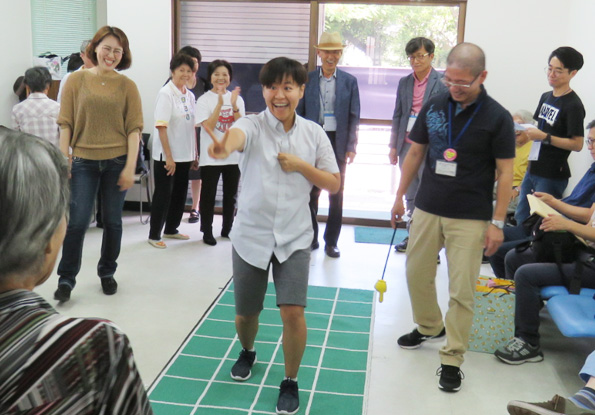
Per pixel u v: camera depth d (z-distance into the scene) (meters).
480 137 2.84
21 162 0.84
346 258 5.12
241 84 6.31
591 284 3.26
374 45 6.12
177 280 4.39
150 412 0.89
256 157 2.54
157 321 3.64
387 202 6.77
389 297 4.23
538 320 3.32
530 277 3.29
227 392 2.87
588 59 5.06
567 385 3.06
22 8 6.41
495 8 5.72
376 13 6.04
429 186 3.04
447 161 2.92
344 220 6.30
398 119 5.30
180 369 3.06
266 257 2.58
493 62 5.79
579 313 2.97
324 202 6.94
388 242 5.65
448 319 3.00
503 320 3.39
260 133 2.53
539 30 5.69
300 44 6.18
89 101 3.69
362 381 3.02
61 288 3.82
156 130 5.11
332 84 5.07
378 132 6.53
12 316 0.80
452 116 2.91
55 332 0.79
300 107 5.12
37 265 0.87
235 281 2.71
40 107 4.66
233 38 6.24
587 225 3.36
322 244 5.52
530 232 3.95
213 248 5.25
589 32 5.05
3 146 0.84
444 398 2.90
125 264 4.70
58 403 0.77
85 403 0.79
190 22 6.25
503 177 2.85
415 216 3.15
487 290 3.43
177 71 5.11
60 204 0.89
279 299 2.59
